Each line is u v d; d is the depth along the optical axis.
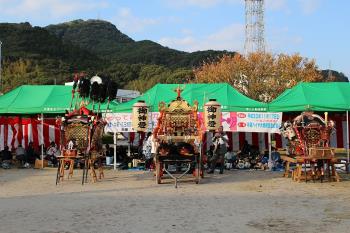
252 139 22.66
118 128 19.39
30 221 7.72
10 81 66.88
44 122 23.91
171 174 14.45
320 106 17.80
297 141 14.73
